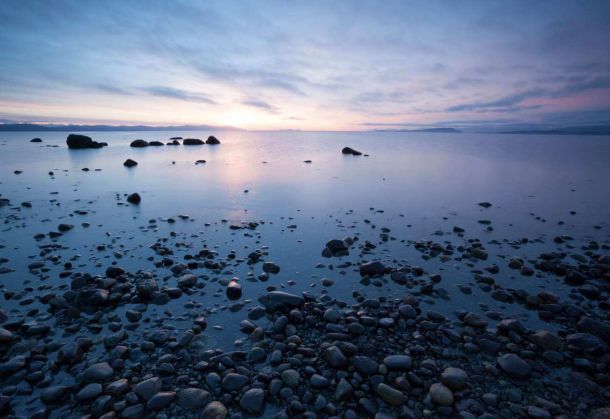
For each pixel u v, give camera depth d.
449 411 3.87
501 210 13.65
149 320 5.79
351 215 12.84
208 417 3.78
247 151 45.22
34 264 7.84
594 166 28.22
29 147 48.00
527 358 4.82
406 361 4.63
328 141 85.00
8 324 5.38
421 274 7.71
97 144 47.62
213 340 5.27
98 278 7.14
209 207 13.88
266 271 7.85
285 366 4.62
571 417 3.81
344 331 5.46
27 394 4.09
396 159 35.25
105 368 4.46
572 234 10.70
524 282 7.35
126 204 14.21
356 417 3.83
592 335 5.19
